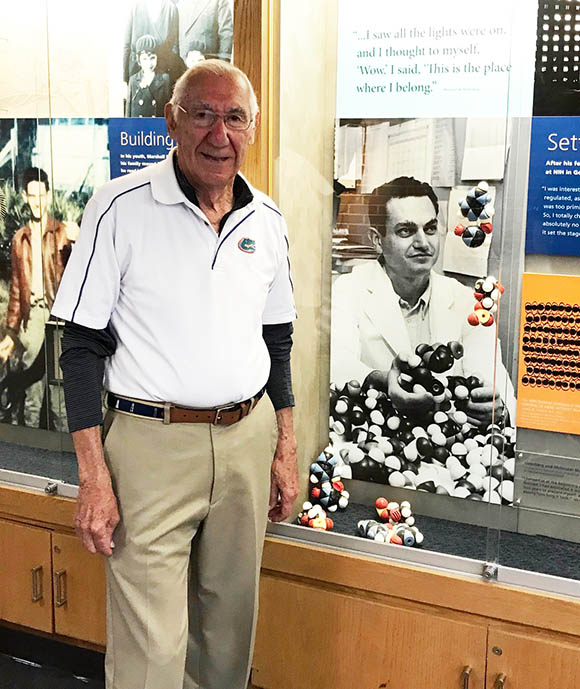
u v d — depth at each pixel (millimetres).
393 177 2344
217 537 1959
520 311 2256
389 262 2383
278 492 2137
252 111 1839
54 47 2537
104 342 1826
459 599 2117
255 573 2012
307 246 2414
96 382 1806
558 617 2012
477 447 2338
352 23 2324
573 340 2191
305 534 2338
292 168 2326
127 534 1823
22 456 2695
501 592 2062
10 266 2682
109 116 2502
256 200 1958
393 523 2395
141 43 2430
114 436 1840
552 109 2166
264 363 1965
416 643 2184
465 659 2129
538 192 2205
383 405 2443
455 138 2250
